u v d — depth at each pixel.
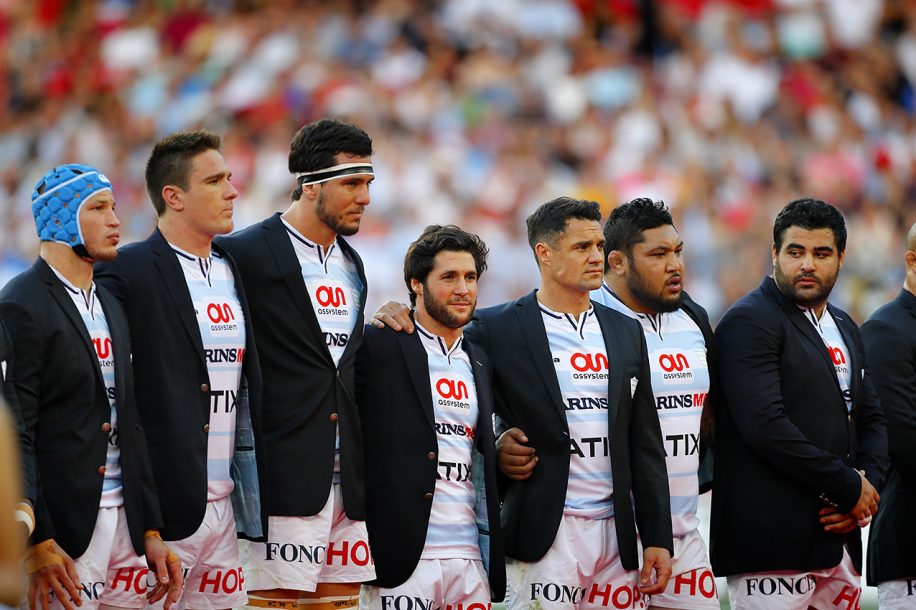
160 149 16.78
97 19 65.38
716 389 19.31
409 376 17.44
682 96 60.59
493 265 52.56
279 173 55.56
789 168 58.16
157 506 15.68
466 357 17.95
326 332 17.34
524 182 55.59
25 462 14.30
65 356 14.93
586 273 17.91
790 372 18.77
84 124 61.44
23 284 15.02
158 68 62.66
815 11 64.25
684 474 18.77
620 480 17.75
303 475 16.88
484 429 17.56
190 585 16.81
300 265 17.41
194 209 16.59
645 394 18.22
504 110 58.66
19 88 64.12
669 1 63.69
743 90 60.94
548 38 61.97
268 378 17.14
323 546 17.11
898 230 57.66
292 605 17.23
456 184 54.84
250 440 16.89
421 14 62.44
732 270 51.94
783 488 18.58
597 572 17.97
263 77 60.19
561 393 17.81
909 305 20.17
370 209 53.59
